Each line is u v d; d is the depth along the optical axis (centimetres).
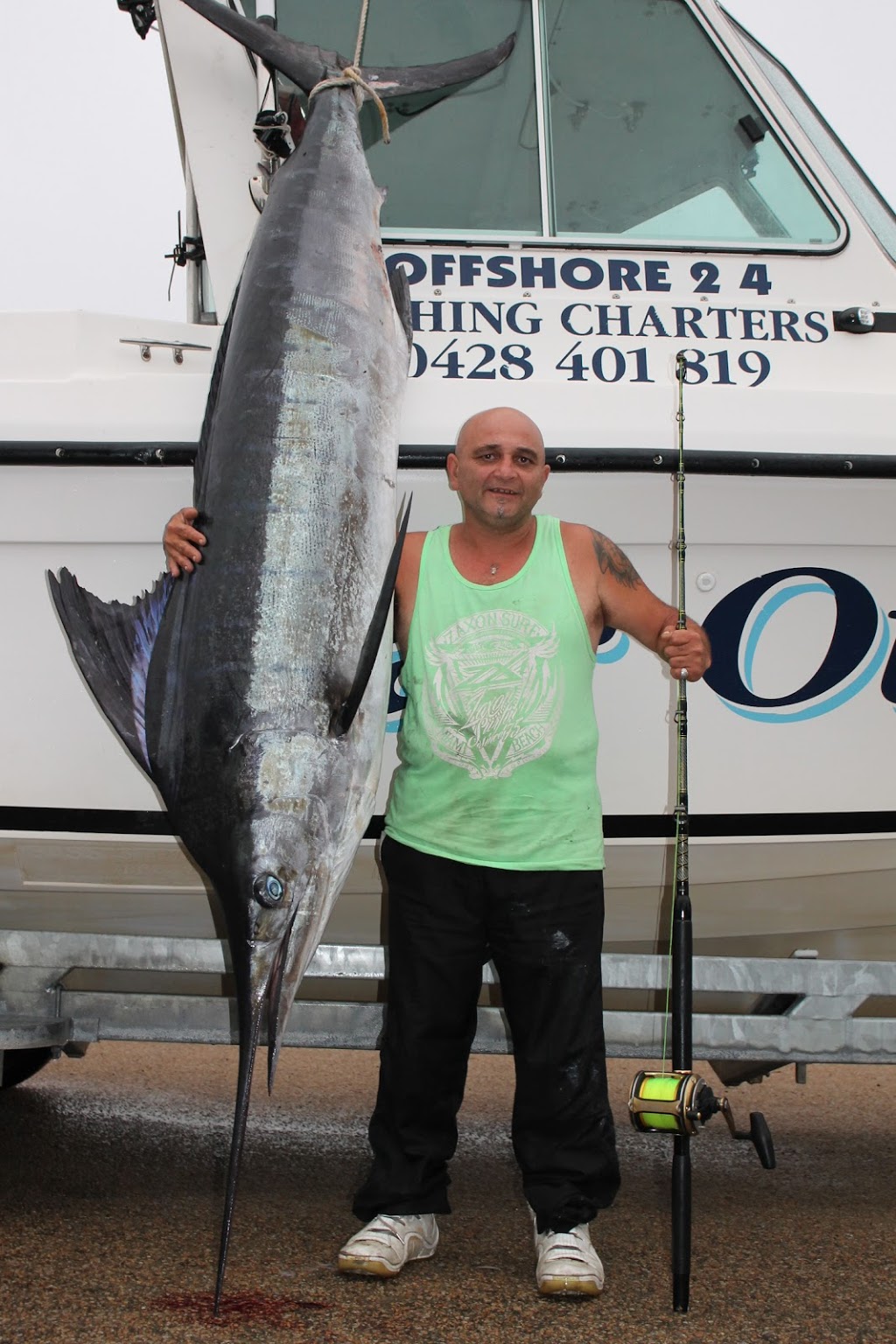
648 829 298
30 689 292
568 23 326
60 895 309
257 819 229
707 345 303
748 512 290
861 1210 304
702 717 295
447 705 248
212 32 319
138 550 289
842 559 294
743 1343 218
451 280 304
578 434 289
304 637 234
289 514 238
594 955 249
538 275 306
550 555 254
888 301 316
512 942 248
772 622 294
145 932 318
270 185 277
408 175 317
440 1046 251
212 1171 330
